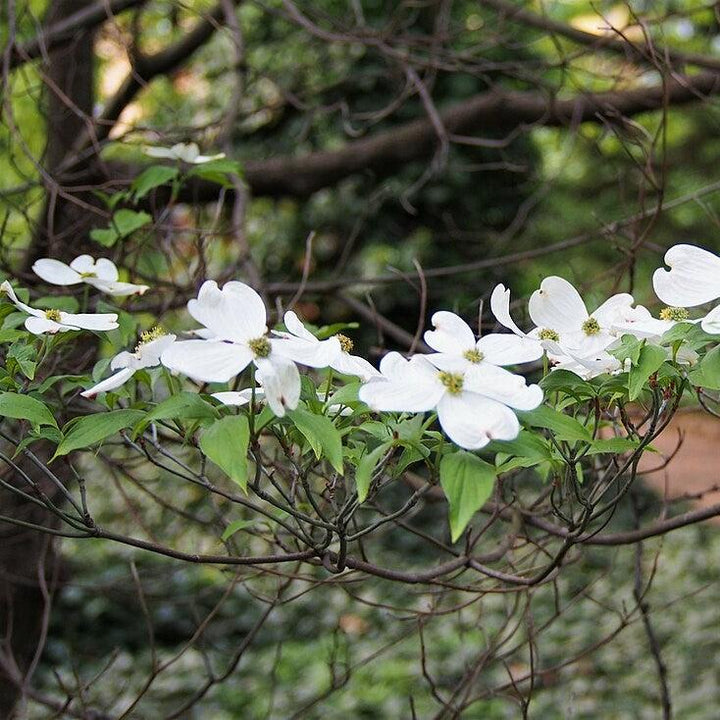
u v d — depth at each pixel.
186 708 2.15
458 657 4.86
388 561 5.77
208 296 1.17
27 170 4.59
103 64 4.50
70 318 1.39
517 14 3.52
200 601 5.38
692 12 2.96
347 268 6.25
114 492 5.56
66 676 4.93
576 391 1.25
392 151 3.89
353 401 1.21
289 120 6.04
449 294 5.14
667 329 1.22
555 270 6.62
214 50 5.98
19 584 3.29
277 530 2.11
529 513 1.99
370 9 5.71
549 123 3.78
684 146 8.03
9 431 2.41
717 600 5.45
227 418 1.09
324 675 4.86
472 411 1.07
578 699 4.55
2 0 3.82
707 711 4.49
